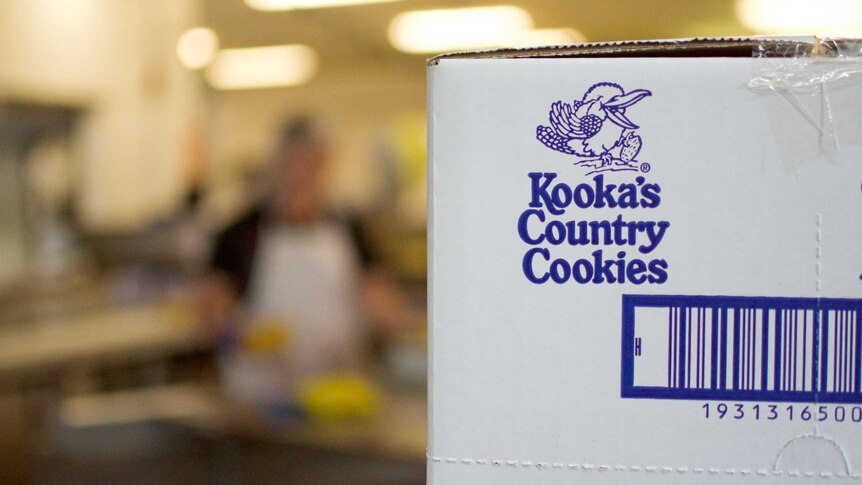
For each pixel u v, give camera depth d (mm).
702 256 465
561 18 4020
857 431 460
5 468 2115
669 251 466
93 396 2289
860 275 457
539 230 473
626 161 467
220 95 5582
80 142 3457
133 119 3586
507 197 473
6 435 2135
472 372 480
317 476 1869
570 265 472
